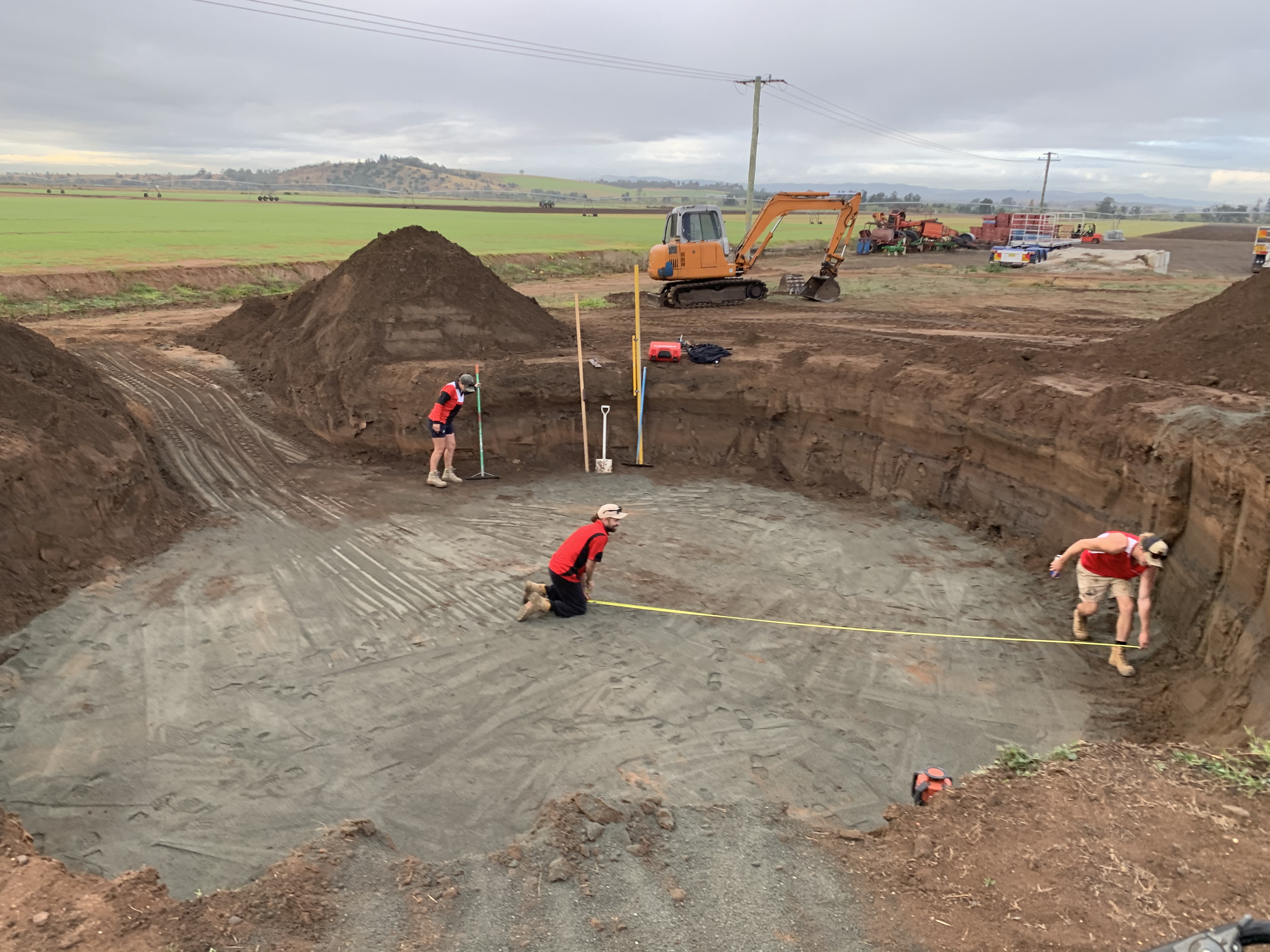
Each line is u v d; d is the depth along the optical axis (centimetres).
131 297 2467
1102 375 1125
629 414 1425
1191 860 425
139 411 1382
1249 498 698
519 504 1207
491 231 5716
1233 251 5056
